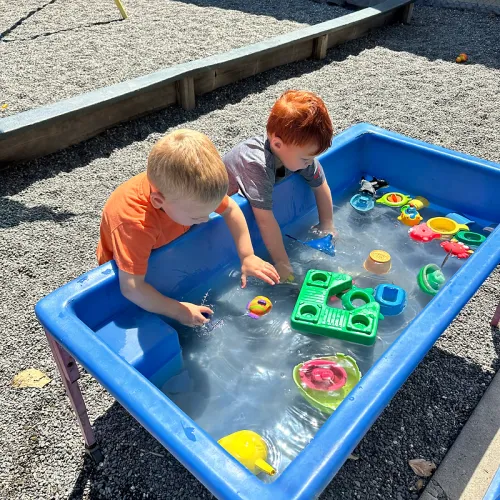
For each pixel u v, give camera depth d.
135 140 3.10
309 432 1.35
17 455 1.49
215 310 1.72
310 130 1.66
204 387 1.47
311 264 1.95
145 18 4.96
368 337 1.55
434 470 1.49
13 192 2.62
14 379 1.70
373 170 2.39
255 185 1.80
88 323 1.40
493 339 1.90
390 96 3.73
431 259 1.97
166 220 1.53
